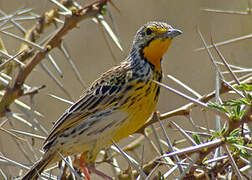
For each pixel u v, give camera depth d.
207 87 15.67
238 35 15.71
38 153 12.73
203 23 16.17
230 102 5.66
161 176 6.12
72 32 16.62
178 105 15.14
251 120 5.47
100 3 8.57
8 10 15.26
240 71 7.61
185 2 16.33
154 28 9.01
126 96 8.73
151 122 7.59
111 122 8.77
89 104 8.90
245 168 6.03
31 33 9.19
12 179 8.02
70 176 7.75
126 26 16.38
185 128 14.04
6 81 8.32
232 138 5.41
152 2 16.38
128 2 16.41
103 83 8.96
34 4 13.89
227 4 16.06
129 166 7.22
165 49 9.05
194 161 5.74
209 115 14.09
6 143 13.44
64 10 8.45
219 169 6.06
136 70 8.95
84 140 8.88
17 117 8.17
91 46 16.61
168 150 7.33
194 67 15.93
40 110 15.35
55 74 16.02
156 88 9.02
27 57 8.84
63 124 8.81
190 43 16.16
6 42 15.36
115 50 16.56
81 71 16.41
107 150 8.03
